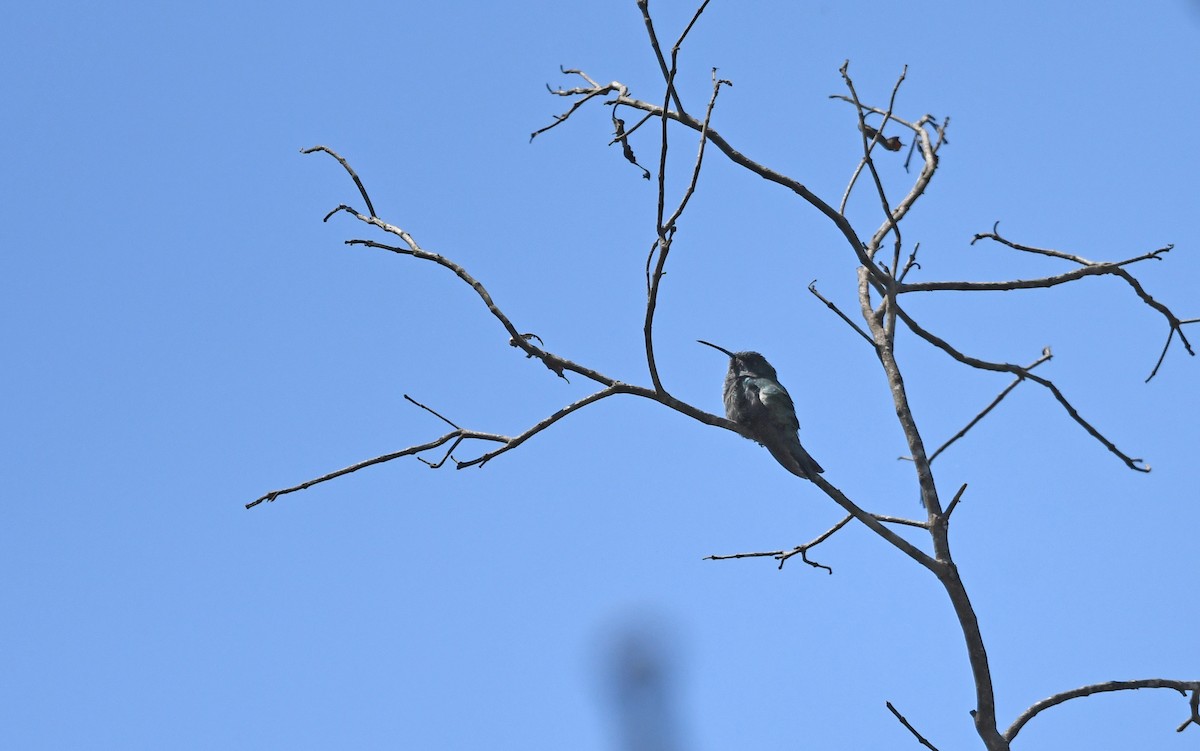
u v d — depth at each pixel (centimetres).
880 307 1360
